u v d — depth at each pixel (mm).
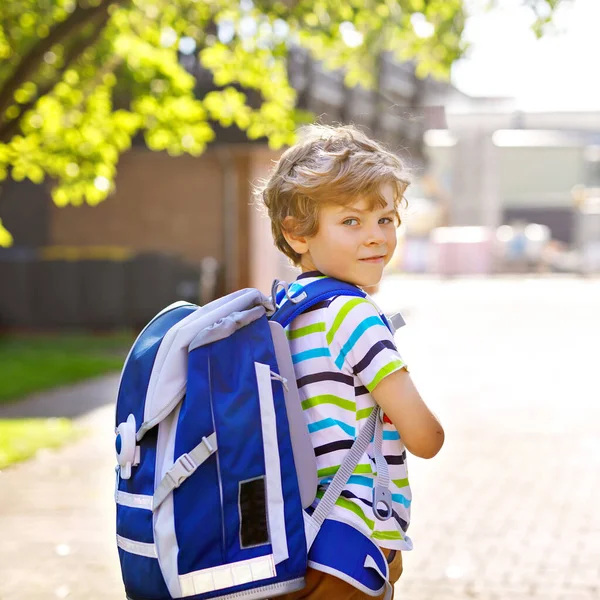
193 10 10531
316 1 9891
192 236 20125
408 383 2070
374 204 2137
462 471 7602
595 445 8625
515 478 7359
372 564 2043
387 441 2164
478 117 34875
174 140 11609
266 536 1982
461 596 4777
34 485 7258
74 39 9672
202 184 20016
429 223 41375
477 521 6168
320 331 2121
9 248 20297
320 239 2172
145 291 18531
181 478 1971
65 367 14078
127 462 2059
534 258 40594
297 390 2068
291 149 2250
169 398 2031
